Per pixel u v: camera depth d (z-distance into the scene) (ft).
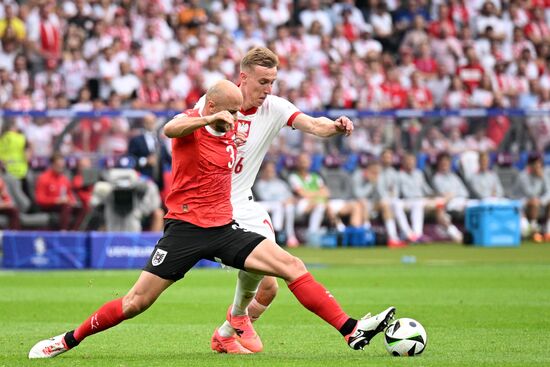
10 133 230.27
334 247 245.45
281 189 248.73
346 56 297.33
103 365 79.71
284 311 124.47
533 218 265.75
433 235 260.62
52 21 273.75
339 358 83.10
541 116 265.95
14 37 270.46
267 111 90.22
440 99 297.33
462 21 322.96
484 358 82.74
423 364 78.54
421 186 257.14
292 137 252.01
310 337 100.22
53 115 231.50
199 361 82.07
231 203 89.81
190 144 81.10
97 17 280.51
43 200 228.22
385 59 295.89
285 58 289.12
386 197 252.83
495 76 309.01
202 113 82.58
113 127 231.09
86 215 228.63
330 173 254.06
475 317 115.65
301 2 312.50
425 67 304.91
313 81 281.13
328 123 88.07
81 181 230.48
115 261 195.42
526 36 326.44
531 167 265.34
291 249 240.32
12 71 263.70
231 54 280.10
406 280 163.84
